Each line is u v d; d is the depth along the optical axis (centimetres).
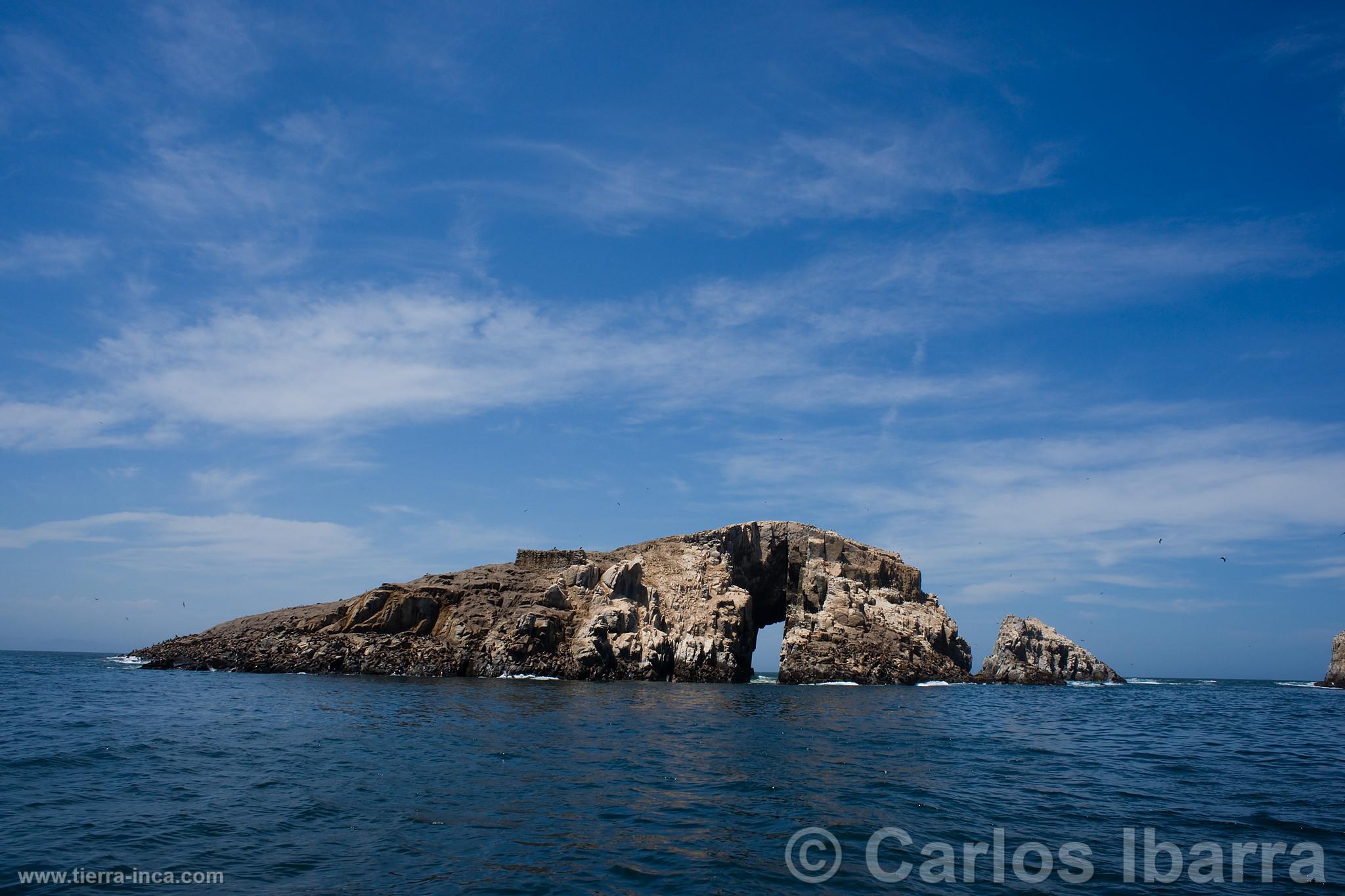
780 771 3144
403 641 9156
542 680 8275
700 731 4300
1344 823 2425
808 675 9481
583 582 9662
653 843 2114
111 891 1705
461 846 2056
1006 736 4447
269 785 2705
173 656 9581
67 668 9931
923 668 9825
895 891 1788
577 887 1781
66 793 2548
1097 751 3912
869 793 2769
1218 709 6969
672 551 10681
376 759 3209
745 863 1972
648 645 9044
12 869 1827
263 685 7006
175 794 2559
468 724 4331
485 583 9750
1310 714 6581
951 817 2441
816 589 10631
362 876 1823
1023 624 11462
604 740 3853
